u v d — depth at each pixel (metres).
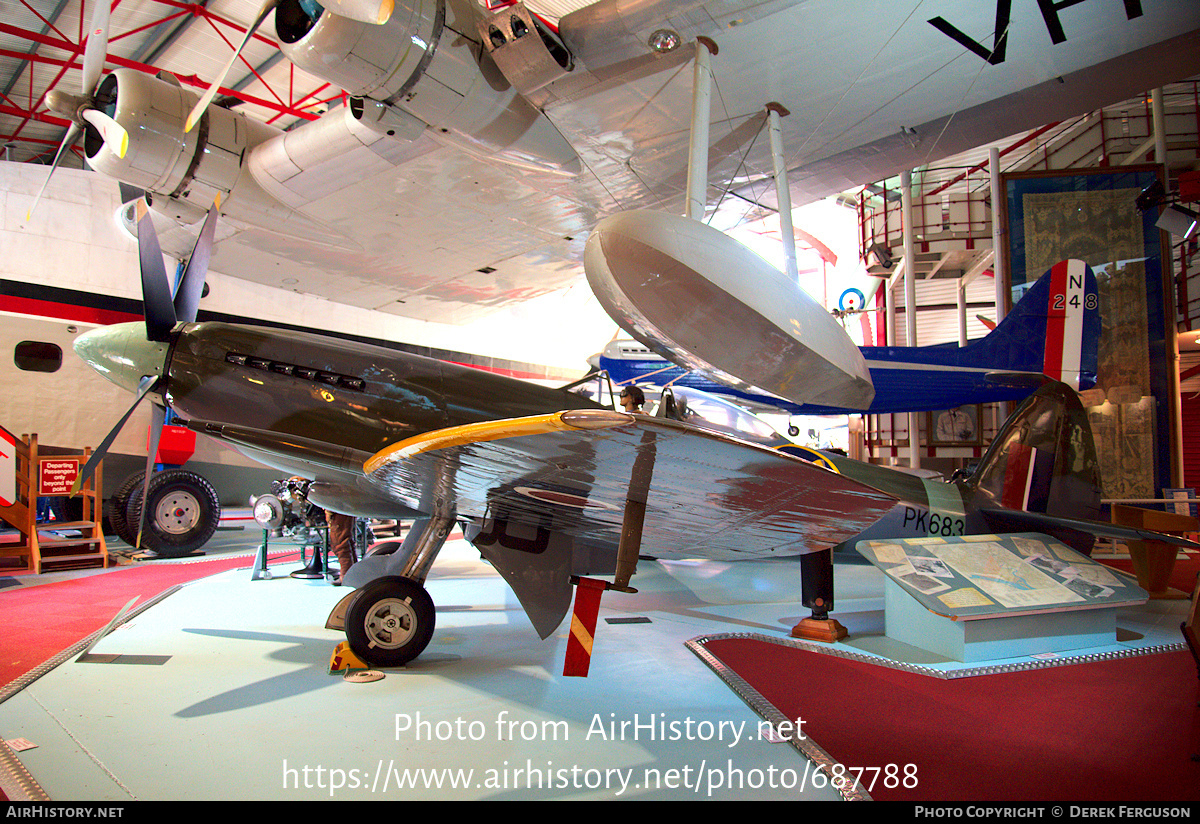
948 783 1.87
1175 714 2.44
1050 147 11.47
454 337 11.18
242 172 5.94
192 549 6.62
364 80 4.27
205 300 8.02
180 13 10.01
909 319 9.39
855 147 6.32
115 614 4.00
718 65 4.76
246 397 3.61
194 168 5.73
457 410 3.63
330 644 3.41
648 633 3.77
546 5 10.53
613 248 3.54
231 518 9.21
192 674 2.88
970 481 4.76
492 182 6.31
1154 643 3.47
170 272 7.66
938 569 3.52
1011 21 4.46
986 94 5.45
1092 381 7.53
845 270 22.36
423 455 2.40
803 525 2.81
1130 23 4.60
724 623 4.04
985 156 14.78
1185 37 4.82
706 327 3.78
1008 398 7.95
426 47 4.21
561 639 3.61
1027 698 2.62
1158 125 8.32
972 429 9.52
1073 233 8.09
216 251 7.52
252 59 11.55
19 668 2.92
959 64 4.96
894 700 2.60
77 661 3.05
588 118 5.29
